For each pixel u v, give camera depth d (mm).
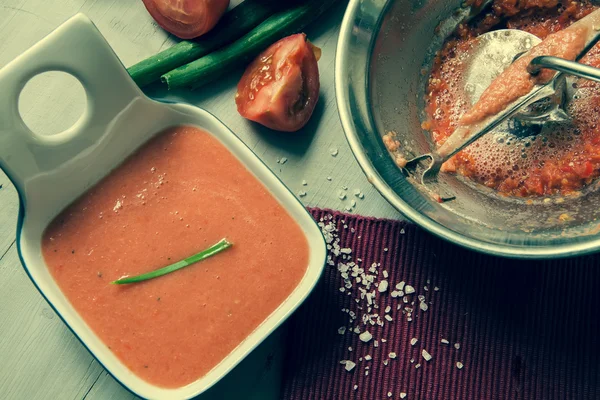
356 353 548
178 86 564
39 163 515
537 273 547
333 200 564
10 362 552
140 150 543
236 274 532
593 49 533
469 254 550
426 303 550
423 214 486
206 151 542
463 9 540
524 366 542
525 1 536
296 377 545
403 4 512
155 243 536
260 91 552
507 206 523
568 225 495
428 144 540
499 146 532
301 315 550
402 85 537
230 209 537
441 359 545
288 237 533
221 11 557
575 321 542
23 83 493
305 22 569
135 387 519
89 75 506
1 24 576
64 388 550
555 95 510
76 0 578
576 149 524
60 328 555
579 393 538
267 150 569
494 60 542
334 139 568
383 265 554
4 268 559
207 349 527
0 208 563
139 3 578
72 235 536
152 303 531
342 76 491
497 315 546
